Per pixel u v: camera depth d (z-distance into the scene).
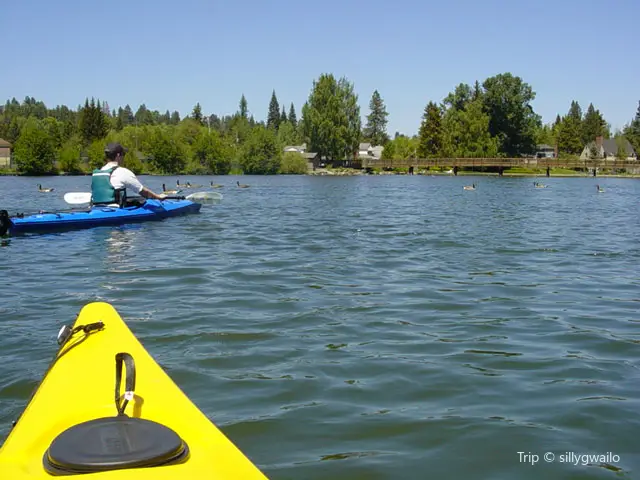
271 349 5.07
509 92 82.56
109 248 10.11
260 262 9.04
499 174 74.69
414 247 10.84
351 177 67.12
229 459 2.26
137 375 2.98
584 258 9.85
